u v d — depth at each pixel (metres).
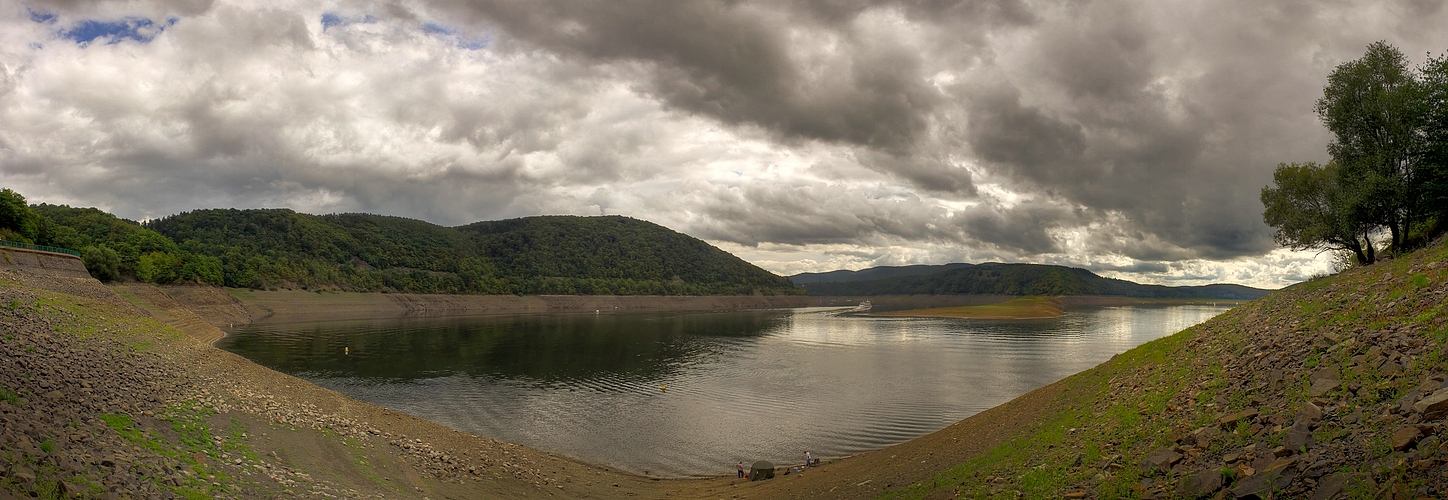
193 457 20.70
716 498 31.08
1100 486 16.19
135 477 17.05
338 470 24.80
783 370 78.19
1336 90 40.84
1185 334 29.83
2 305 36.12
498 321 172.38
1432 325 15.39
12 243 82.00
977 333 127.00
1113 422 21.19
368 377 70.31
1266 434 14.55
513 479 31.67
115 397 24.28
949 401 57.50
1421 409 11.69
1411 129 36.72
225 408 28.36
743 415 53.19
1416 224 38.88
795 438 45.97
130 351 36.03
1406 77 38.16
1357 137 40.12
